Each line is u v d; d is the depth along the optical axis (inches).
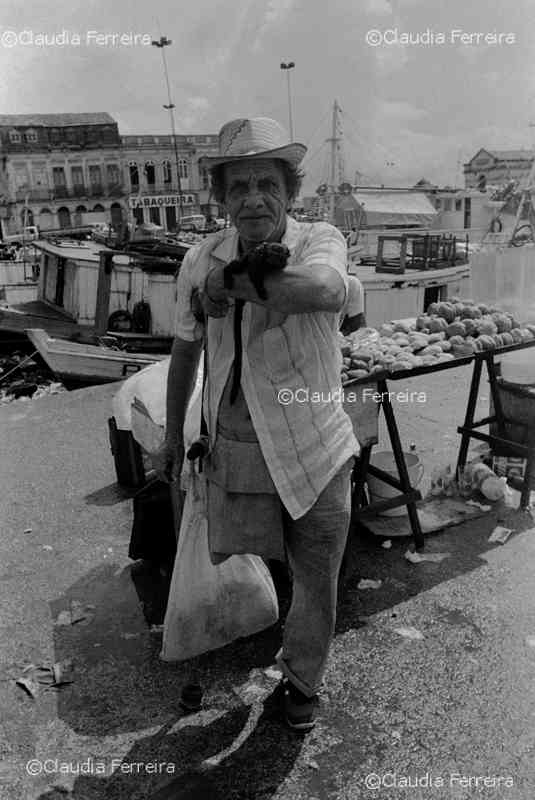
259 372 74.1
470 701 93.2
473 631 108.2
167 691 98.7
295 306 64.7
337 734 88.7
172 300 490.0
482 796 78.2
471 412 158.7
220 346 76.5
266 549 79.9
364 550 135.0
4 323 511.8
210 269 73.1
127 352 466.3
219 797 79.9
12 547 145.9
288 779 82.0
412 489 131.0
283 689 94.5
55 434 222.4
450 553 132.3
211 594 97.4
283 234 74.7
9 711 96.1
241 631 102.7
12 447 211.2
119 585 129.2
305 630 84.6
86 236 775.1
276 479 75.8
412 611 114.3
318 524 79.6
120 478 176.1
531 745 85.2
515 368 162.6
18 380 534.9
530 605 114.2
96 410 248.5
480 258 173.9
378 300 475.2
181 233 720.3
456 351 136.5
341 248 73.5
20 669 105.3
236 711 93.7
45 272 562.6
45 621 118.3
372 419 124.0
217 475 80.2
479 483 153.7
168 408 90.4
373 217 629.0
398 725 89.7
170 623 96.1
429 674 98.8
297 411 75.3
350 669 100.8
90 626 116.2
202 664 103.7
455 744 86.0
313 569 82.4
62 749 88.7
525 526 141.1
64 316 530.3
